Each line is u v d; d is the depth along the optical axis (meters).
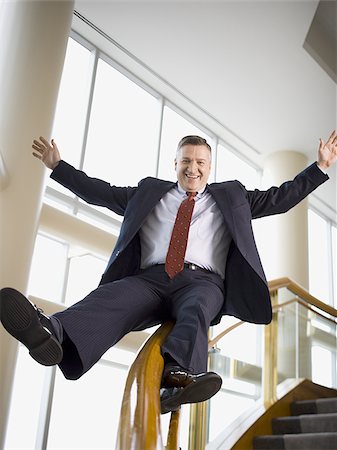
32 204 4.97
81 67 7.41
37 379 6.02
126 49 7.52
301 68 7.47
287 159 9.11
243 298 2.22
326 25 7.29
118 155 7.49
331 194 9.80
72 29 7.29
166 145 8.26
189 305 2.00
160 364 1.71
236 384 4.46
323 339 6.31
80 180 2.41
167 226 2.24
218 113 8.52
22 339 1.65
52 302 5.62
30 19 5.45
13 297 1.59
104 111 7.51
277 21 6.73
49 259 6.52
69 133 7.02
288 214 9.05
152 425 1.32
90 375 6.38
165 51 7.45
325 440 4.11
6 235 4.77
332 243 10.66
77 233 5.88
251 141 9.07
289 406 5.22
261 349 5.12
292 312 5.88
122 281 2.08
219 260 2.24
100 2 6.80
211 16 6.77
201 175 2.25
